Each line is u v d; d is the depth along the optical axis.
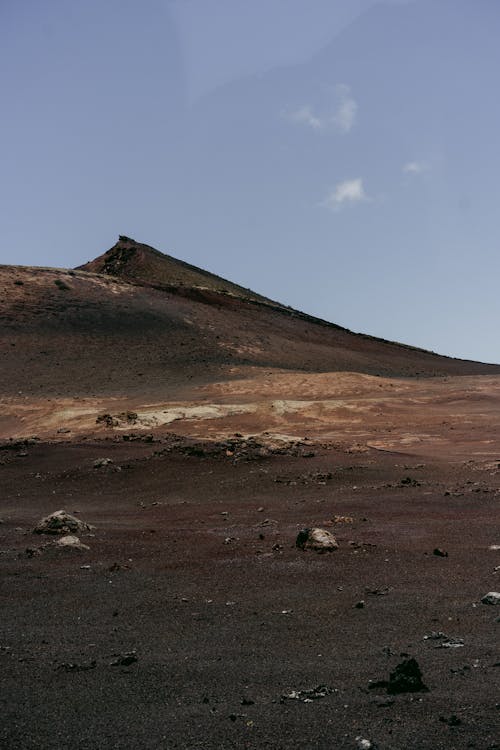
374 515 18.17
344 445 34.12
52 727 6.43
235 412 47.81
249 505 21.36
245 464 28.31
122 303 90.81
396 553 13.51
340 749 5.60
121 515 20.78
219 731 6.11
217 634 9.16
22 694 7.31
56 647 8.92
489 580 11.17
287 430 42.50
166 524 18.64
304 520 18.00
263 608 10.30
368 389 59.56
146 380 63.78
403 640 8.48
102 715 6.66
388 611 9.78
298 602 10.52
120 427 43.62
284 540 15.27
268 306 115.38
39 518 20.41
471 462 28.28
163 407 50.06
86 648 8.83
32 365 67.06
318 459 29.59
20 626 9.97
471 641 8.22
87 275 102.56
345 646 8.38
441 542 14.38
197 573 12.71
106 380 63.47
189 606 10.62
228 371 68.12
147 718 6.52
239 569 12.85
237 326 92.31
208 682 7.39
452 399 54.34
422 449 33.94
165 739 6.04
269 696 6.89
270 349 83.81
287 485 24.53
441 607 9.84
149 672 7.78
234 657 8.18
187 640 8.97
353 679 7.20
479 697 6.37
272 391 58.41
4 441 37.31
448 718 5.98
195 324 87.88
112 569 13.22
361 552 13.70
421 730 5.80
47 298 87.88
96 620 10.09
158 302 94.62
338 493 22.58
